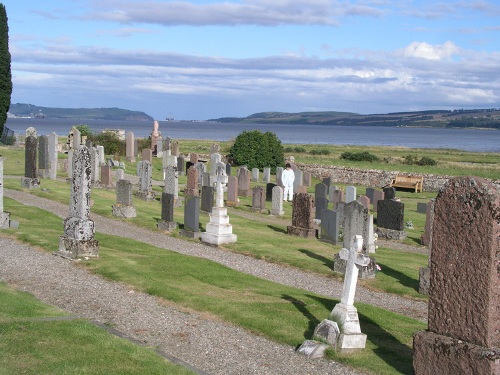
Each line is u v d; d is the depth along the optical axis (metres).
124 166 48.78
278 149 55.75
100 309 13.78
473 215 9.11
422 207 38.66
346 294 12.02
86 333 11.59
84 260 18.09
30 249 19.31
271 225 29.64
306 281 18.94
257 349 11.77
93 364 10.12
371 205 39.84
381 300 17.38
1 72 49.50
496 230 8.90
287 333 12.57
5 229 21.77
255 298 15.36
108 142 57.88
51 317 12.44
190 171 35.34
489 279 8.91
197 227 24.44
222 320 13.44
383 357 11.50
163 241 23.69
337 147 112.25
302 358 11.38
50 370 9.71
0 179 22.11
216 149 59.78
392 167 60.03
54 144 37.84
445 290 9.45
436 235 9.59
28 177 32.81
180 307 14.24
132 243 21.97
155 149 59.44
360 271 19.58
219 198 23.59
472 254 9.12
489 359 8.77
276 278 19.05
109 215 28.03
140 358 10.62
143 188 34.22
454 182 9.39
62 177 39.03
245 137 55.69
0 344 10.58
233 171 52.50
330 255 22.64
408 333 13.30
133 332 12.41
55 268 17.19
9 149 50.56
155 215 28.73
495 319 8.98
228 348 11.73
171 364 10.55
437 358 9.35
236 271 19.05
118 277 16.48
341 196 36.78
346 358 11.34
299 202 26.61
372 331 13.24
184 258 20.00
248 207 35.38
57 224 24.02
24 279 15.91
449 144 185.38
